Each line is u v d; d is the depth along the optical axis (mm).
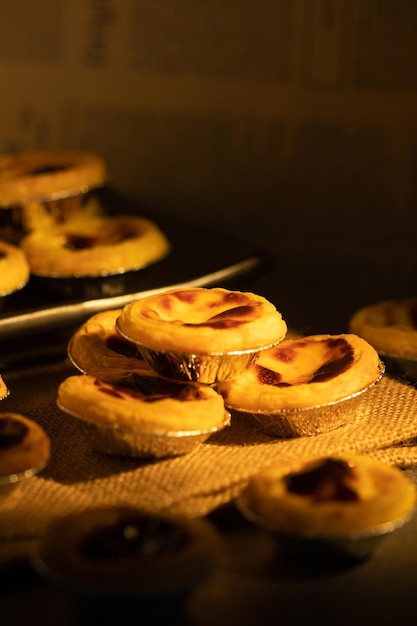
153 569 516
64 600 539
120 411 585
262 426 621
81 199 830
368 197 966
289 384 624
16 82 953
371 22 922
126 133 967
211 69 948
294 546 547
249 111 955
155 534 534
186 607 533
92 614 525
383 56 930
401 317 733
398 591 545
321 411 611
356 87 939
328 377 621
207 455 607
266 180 971
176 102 957
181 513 573
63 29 941
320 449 607
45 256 770
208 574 517
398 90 937
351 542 542
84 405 590
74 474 596
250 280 785
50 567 521
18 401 670
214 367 604
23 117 962
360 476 560
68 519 544
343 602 539
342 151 957
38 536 559
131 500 573
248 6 929
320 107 948
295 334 752
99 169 846
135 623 525
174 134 965
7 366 717
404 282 978
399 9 917
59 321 717
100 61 950
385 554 568
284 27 932
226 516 584
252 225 980
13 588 545
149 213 882
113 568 516
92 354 654
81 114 963
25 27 940
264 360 644
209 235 830
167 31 939
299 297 911
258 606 536
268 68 943
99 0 935
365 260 979
